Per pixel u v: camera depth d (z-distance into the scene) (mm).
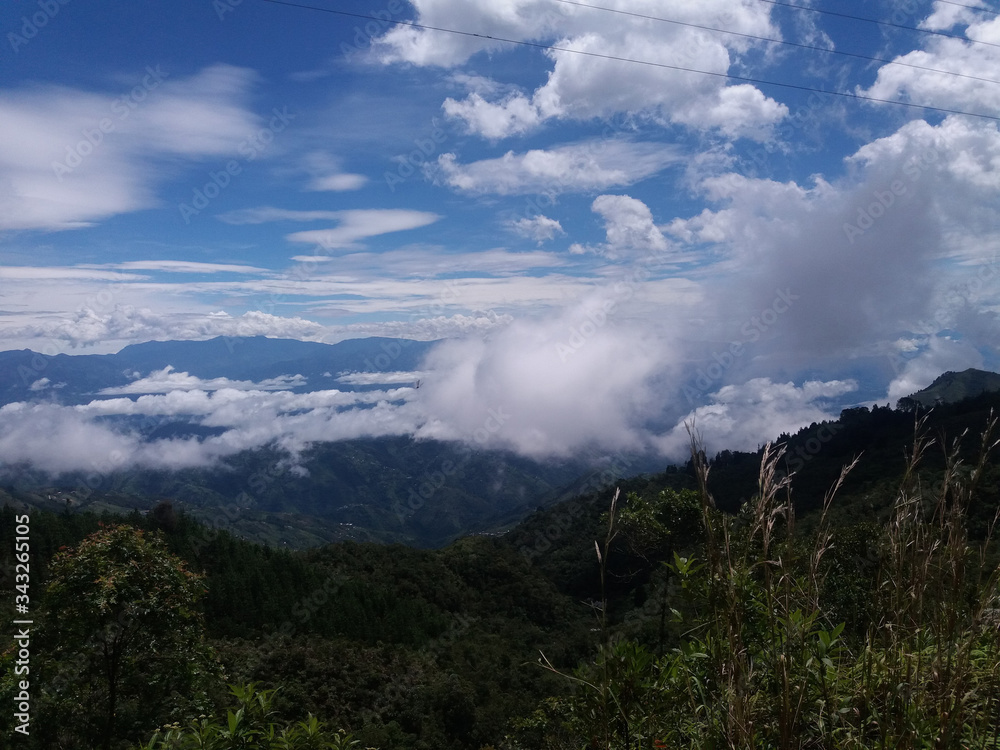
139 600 7156
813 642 1836
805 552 1760
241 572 50875
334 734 2984
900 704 1660
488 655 40906
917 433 1736
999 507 1555
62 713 7145
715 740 1790
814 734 1900
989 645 1819
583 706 2168
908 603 1670
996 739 1664
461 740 29484
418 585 60125
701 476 1712
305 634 43719
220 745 2811
